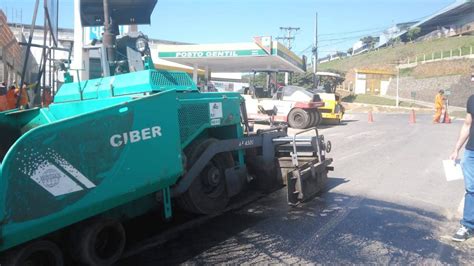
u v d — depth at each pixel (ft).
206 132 19.04
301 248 15.69
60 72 20.33
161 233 17.07
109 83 17.06
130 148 13.47
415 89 171.94
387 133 55.21
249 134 21.76
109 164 12.85
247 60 91.76
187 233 17.10
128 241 16.24
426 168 31.09
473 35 215.31
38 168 11.14
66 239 13.25
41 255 12.28
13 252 11.39
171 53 91.86
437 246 16.02
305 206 20.97
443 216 19.63
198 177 18.40
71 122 11.86
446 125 69.00
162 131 14.62
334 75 120.16
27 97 21.85
